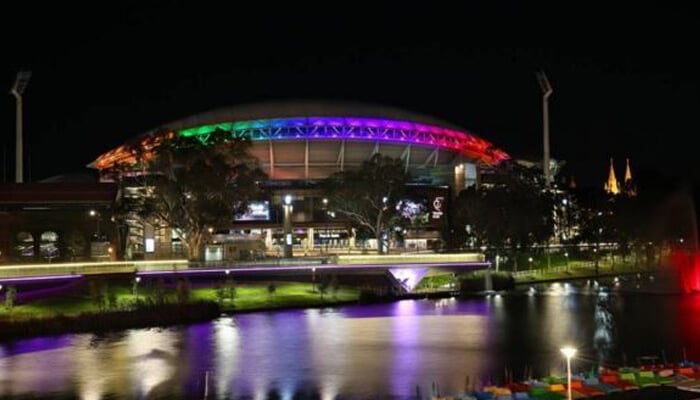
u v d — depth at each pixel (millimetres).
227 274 124438
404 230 174000
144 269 120375
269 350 81562
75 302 104312
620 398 52906
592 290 144750
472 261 143250
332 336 90188
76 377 69000
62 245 144625
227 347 83250
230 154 133125
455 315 108688
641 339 87125
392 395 62094
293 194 194750
